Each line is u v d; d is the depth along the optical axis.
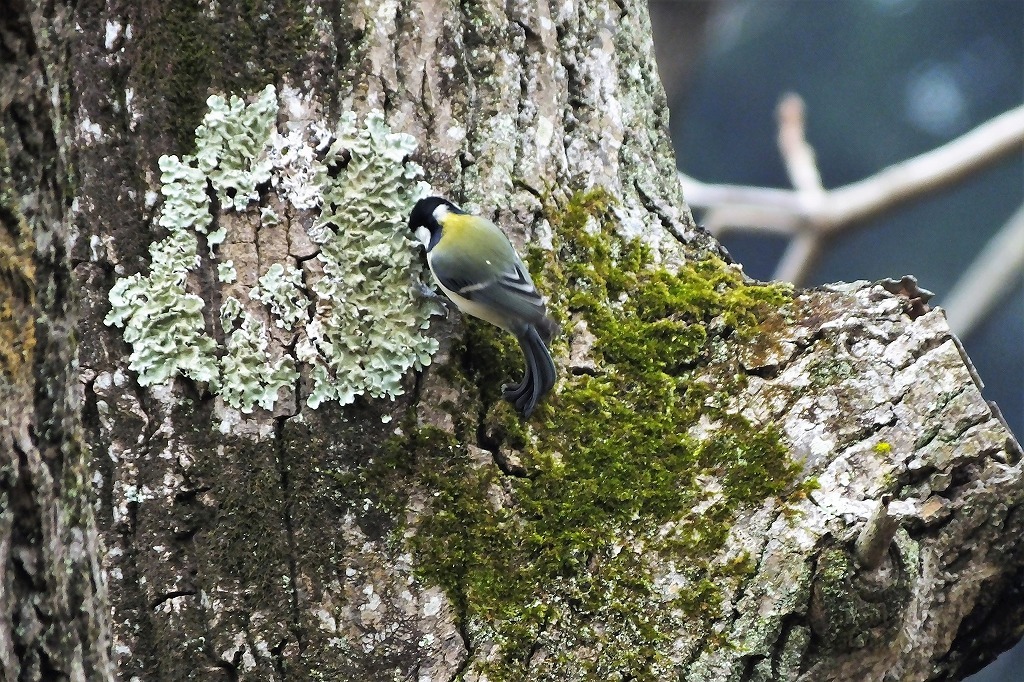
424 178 5.78
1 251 5.77
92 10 5.55
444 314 5.73
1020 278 15.97
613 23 6.79
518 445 5.66
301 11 5.59
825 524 5.28
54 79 5.69
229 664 5.37
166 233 5.50
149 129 5.53
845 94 27.59
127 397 5.46
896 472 5.46
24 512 5.80
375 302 5.61
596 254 6.20
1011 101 26.45
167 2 5.53
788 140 13.78
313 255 5.58
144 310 5.46
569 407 5.79
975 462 5.55
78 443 5.60
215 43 5.55
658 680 5.22
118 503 5.42
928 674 5.75
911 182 13.09
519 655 5.35
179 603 5.39
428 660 5.36
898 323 5.86
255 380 5.47
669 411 5.81
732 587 5.31
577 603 5.41
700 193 13.59
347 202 5.60
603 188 6.39
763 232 13.58
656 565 5.43
